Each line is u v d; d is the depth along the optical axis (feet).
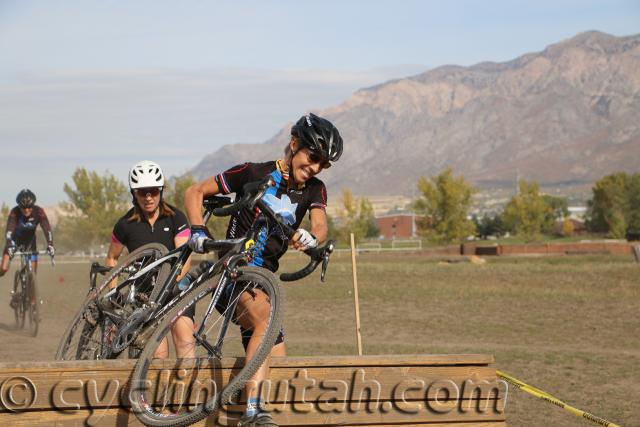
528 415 27.73
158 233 20.12
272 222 14.80
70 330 18.28
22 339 40.96
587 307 63.05
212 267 14.55
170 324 14.16
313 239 14.02
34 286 42.22
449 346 44.45
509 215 327.06
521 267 111.86
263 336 13.75
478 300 68.33
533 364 38.37
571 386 33.06
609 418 27.30
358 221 276.41
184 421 13.41
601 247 192.03
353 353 41.27
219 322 14.55
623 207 342.85
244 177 15.52
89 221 209.97
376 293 74.08
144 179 19.56
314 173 15.15
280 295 13.84
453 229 249.14
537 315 58.65
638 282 84.58
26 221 41.27
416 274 100.58
